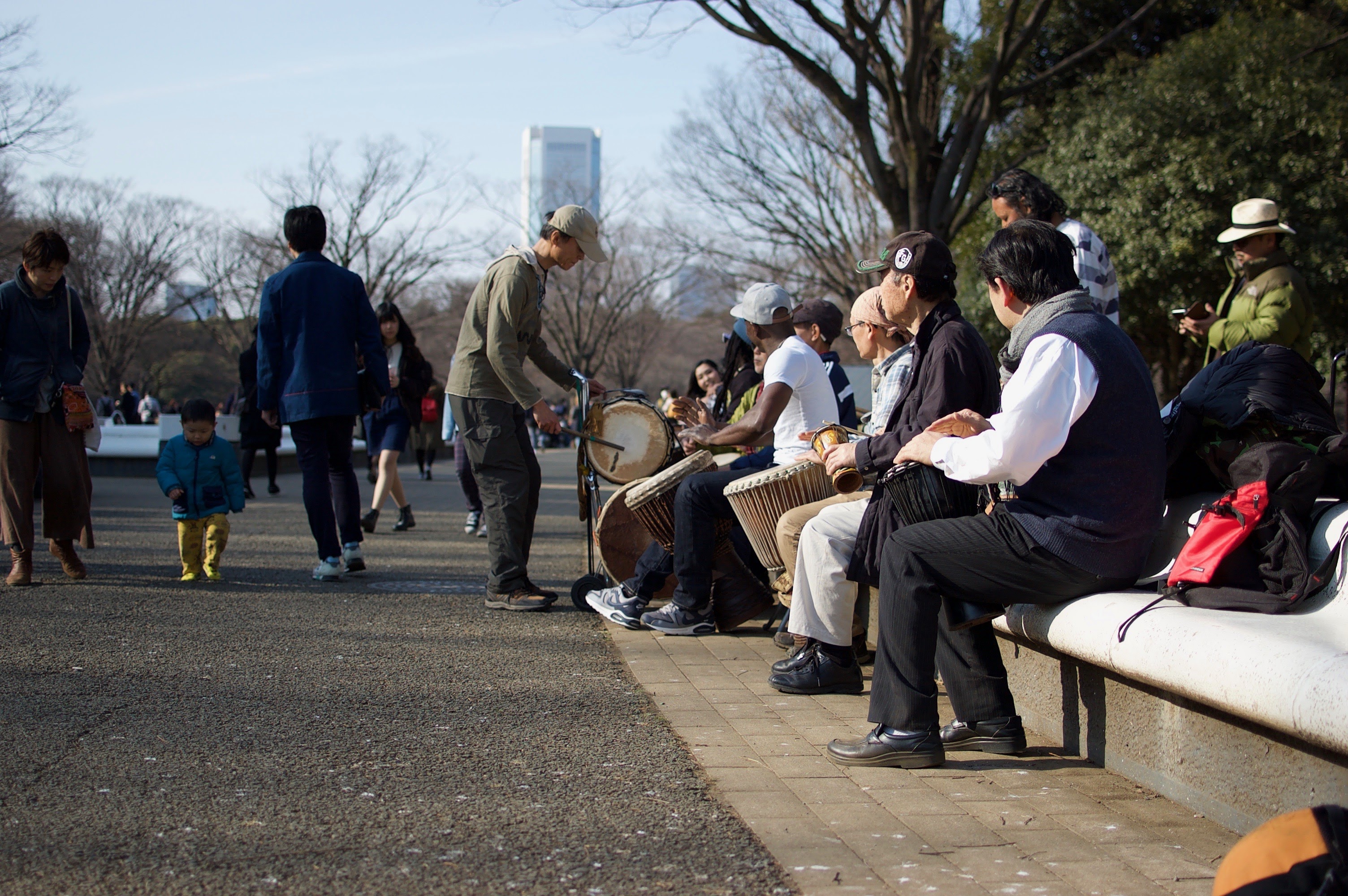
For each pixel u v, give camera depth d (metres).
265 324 6.39
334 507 6.89
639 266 49.59
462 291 49.88
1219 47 17.98
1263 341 4.98
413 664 4.48
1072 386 3.02
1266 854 1.85
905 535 3.30
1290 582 2.86
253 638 4.86
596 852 2.54
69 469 6.07
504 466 5.79
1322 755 2.41
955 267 3.68
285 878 2.35
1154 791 3.07
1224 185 16.98
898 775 3.23
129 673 4.14
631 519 5.79
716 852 2.56
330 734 3.46
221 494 6.39
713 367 10.15
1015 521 3.17
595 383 6.14
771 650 5.01
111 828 2.61
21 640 4.62
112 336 48.44
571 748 3.40
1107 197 18.12
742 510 4.86
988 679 3.46
